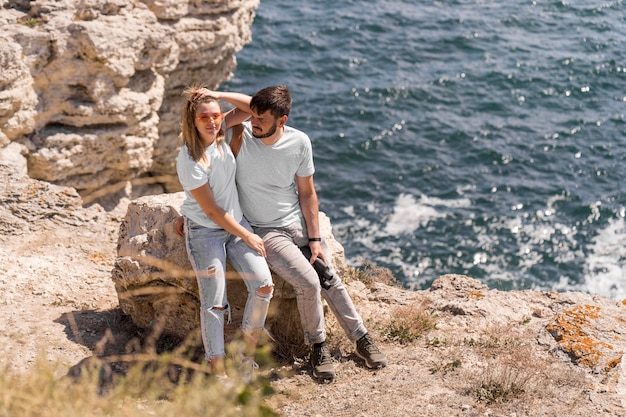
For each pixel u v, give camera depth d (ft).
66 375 16.93
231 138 18.08
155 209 20.33
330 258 19.67
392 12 133.90
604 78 115.96
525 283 71.87
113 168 51.06
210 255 17.48
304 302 18.29
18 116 44.16
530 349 20.17
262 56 114.73
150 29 50.31
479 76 114.52
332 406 17.22
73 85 47.24
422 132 98.58
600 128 101.60
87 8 47.67
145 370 18.31
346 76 112.27
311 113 101.55
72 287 23.93
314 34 123.13
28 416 10.60
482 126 100.78
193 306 19.83
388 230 78.84
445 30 129.59
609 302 23.38
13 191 29.35
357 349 19.35
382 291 24.88
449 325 22.02
